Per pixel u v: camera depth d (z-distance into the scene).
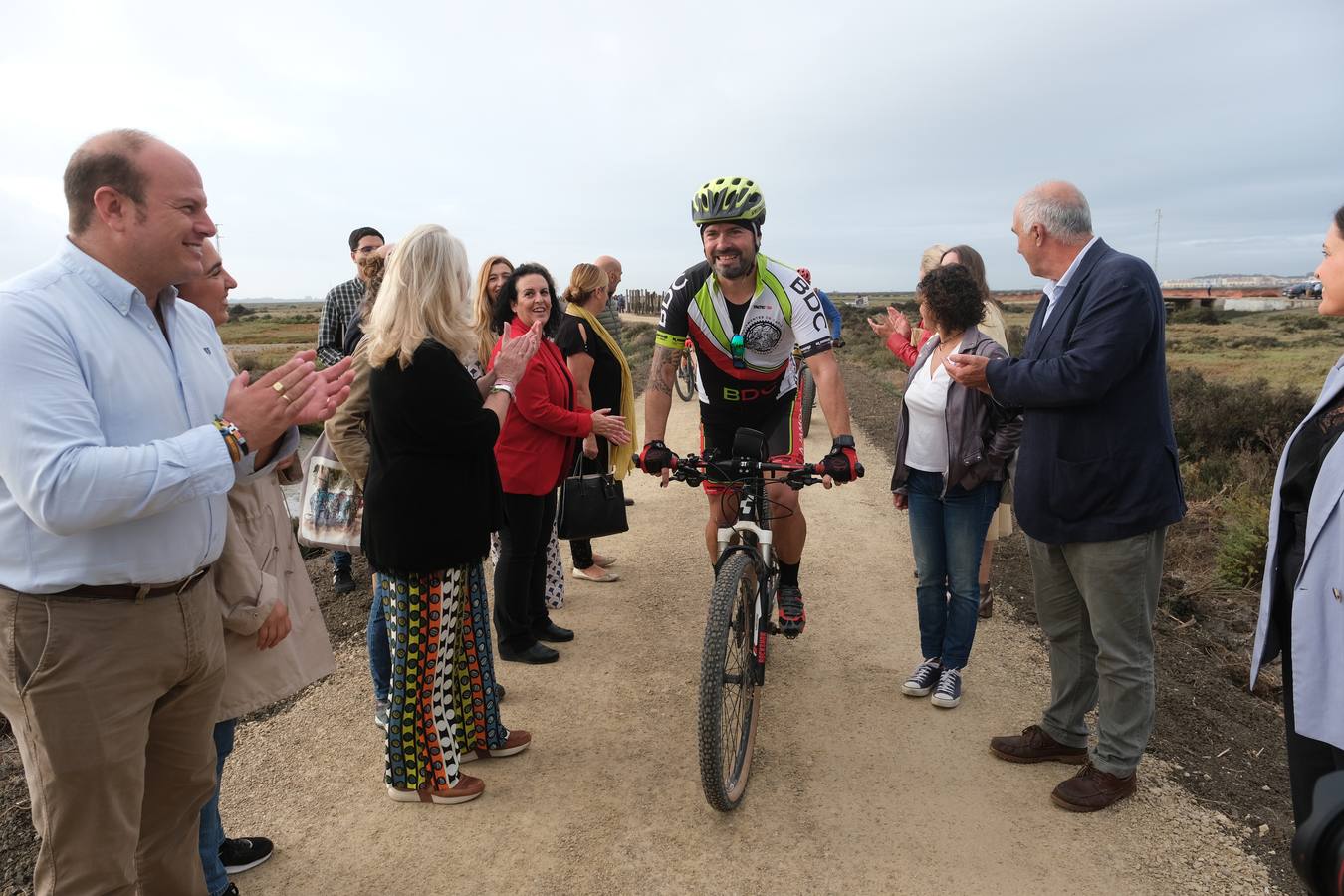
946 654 4.00
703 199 3.34
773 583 3.90
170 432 2.06
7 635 1.87
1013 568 6.01
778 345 3.75
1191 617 5.29
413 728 3.20
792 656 4.60
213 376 2.26
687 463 3.45
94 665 1.92
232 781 3.44
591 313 5.21
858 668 4.44
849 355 26.00
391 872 2.89
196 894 2.40
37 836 3.00
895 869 2.87
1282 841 2.97
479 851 2.99
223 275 2.73
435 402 2.90
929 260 5.05
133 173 1.89
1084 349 2.86
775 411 4.07
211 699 2.28
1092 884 2.77
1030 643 4.71
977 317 3.73
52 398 1.78
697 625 5.03
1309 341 35.22
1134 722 3.09
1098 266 2.95
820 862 2.91
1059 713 3.46
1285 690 2.44
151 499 1.82
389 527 2.98
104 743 1.95
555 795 3.33
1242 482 8.45
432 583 3.09
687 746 3.70
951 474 3.79
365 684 4.29
